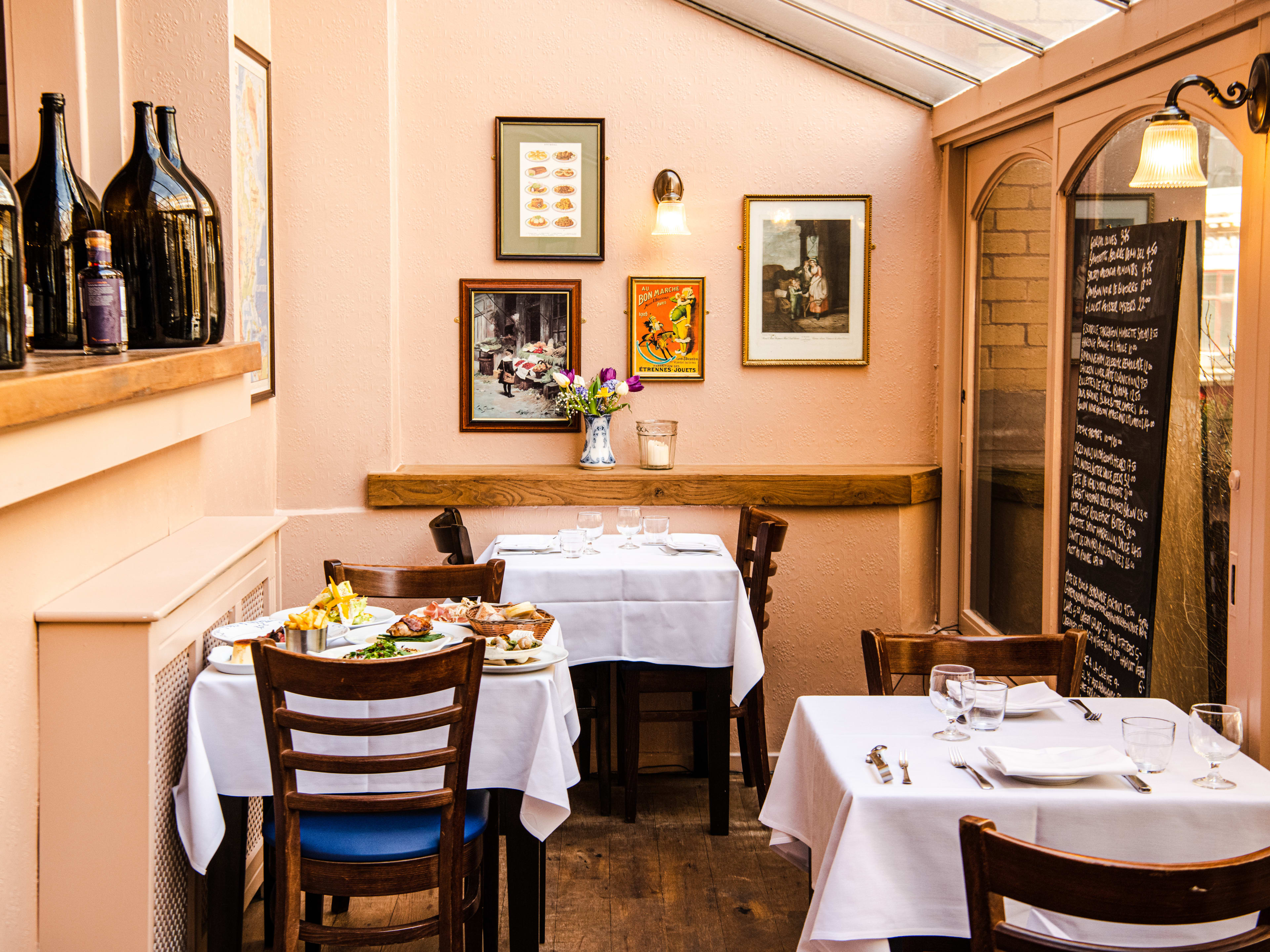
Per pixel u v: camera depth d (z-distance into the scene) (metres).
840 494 4.31
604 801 3.88
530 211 4.42
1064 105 3.36
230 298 3.44
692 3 4.35
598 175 4.41
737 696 3.68
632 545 4.09
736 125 4.42
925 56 3.89
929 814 2.00
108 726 2.24
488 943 2.72
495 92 4.38
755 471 4.41
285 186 4.20
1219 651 2.54
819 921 1.96
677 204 4.33
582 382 4.33
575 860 3.51
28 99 3.07
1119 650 2.98
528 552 3.97
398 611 4.38
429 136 4.38
